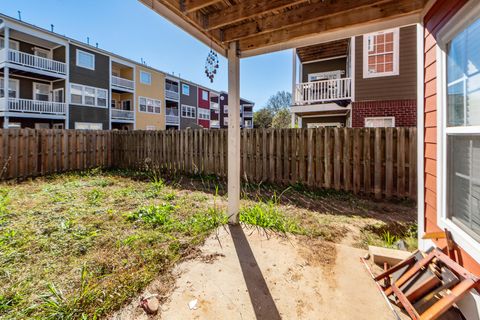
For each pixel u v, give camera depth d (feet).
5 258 7.11
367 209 12.63
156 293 5.92
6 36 38.01
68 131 22.48
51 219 10.34
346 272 6.87
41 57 42.63
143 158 24.20
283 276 6.70
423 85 7.44
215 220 10.57
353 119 25.76
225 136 20.04
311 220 11.01
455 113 5.73
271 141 17.98
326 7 7.58
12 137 18.85
